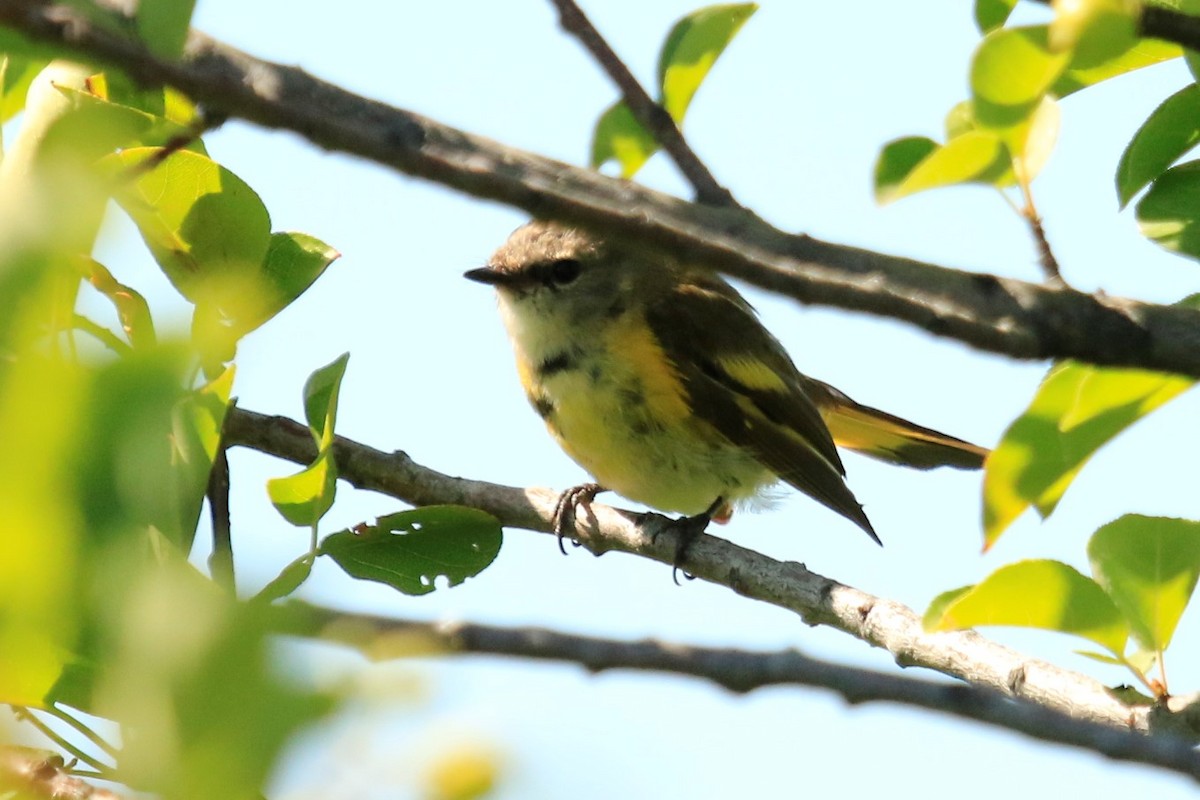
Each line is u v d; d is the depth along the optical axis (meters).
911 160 7.69
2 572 3.10
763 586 10.02
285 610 3.37
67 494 3.05
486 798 3.32
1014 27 5.91
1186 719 7.41
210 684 3.16
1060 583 7.25
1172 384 6.42
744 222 6.18
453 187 5.35
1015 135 6.58
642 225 5.51
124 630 3.18
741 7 8.44
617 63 8.11
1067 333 5.98
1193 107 7.65
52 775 5.34
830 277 5.87
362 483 10.61
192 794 3.11
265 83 5.92
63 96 6.56
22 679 4.95
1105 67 7.48
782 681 5.80
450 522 8.86
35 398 2.98
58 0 5.01
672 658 5.80
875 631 9.00
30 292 3.00
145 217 7.88
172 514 3.79
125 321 6.71
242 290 6.13
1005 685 8.14
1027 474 6.71
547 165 6.12
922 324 5.86
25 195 3.07
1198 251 7.62
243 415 10.44
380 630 5.39
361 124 5.54
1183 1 6.81
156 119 7.17
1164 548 7.55
